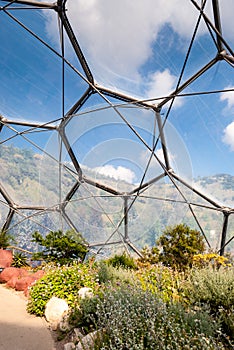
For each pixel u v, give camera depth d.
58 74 8.54
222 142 8.71
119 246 12.27
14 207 12.93
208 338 3.59
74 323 4.85
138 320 3.85
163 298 5.06
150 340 3.38
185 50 6.96
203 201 10.35
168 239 9.73
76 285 6.27
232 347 3.67
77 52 7.78
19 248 12.39
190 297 5.47
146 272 8.01
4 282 9.02
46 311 5.46
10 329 4.84
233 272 5.63
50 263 9.75
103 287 5.79
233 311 4.55
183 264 8.94
